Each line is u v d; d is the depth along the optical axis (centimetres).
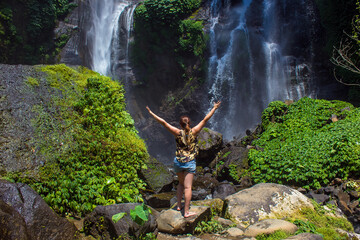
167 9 2506
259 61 2478
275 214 521
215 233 469
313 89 2231
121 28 2788
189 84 2627
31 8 2430
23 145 538
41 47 2491
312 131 1027
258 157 969
